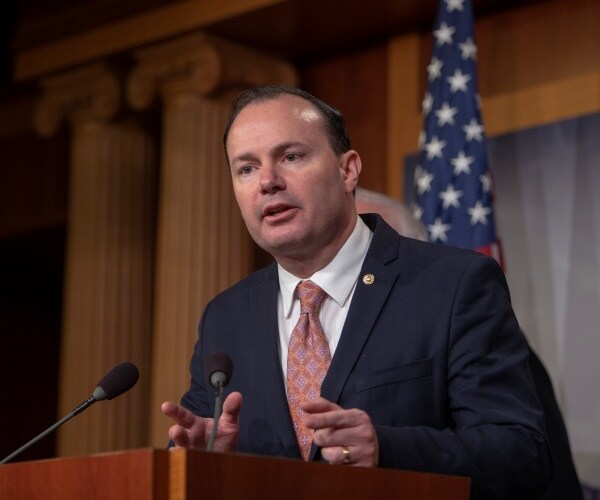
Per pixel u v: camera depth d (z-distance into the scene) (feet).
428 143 33.27
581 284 34.63
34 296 63.67
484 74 38.17
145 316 45.50
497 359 15.67
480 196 32.12
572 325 34.55
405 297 16.33
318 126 16.78
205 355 17.89
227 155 17.21
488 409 15.20
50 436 63.93
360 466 12.91
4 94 53.31
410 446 14.06
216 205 41.32
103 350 44.27
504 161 36.83
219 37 41.42
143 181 46.26
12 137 53.93
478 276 16.20
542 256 35.50
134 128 46.21
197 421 14.85
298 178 16.38
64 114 46.70
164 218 41.55
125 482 11.71
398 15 39.65
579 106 35.70
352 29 40.86
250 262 42.04
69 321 45.21
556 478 20.63
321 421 13.28
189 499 11.34
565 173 35.60
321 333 16.63
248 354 17.11
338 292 16.87
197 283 40.57
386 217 26.14
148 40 42.29
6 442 61.98
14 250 56.80
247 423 16.49
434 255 16.78
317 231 16.46
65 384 44.60
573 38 36.52
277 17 39.88
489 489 14.43
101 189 45.47
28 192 52.70
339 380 15.83
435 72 33.91
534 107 36.63
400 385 15.67
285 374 16.72
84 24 44.42
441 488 13.47
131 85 43.34
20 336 63.26
